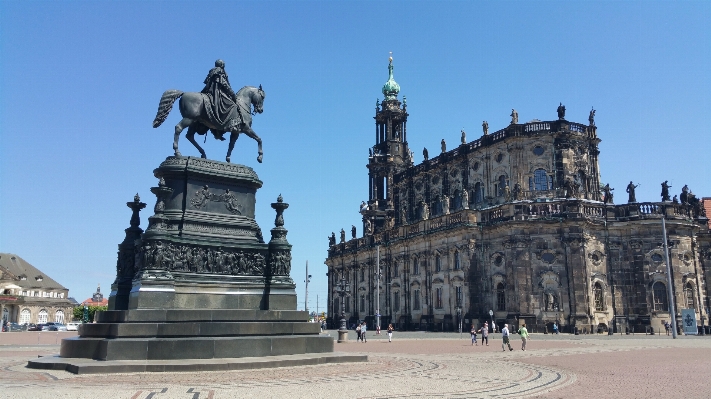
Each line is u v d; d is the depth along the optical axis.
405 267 96.56
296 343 28.91
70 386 19.67
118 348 24.66
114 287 31.11
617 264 78.62
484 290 81.31
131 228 31.97
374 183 126.81
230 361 25.06
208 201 30.56
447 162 101.12
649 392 20.66
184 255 28.47
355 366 28.19
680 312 76.31
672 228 78.31
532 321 74.62
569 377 25.64
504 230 79.12
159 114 30.86
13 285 161.12
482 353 42.66
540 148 86.19
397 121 129.50
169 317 26.41
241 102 33.12
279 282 30.58
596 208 79.38
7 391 18.41
